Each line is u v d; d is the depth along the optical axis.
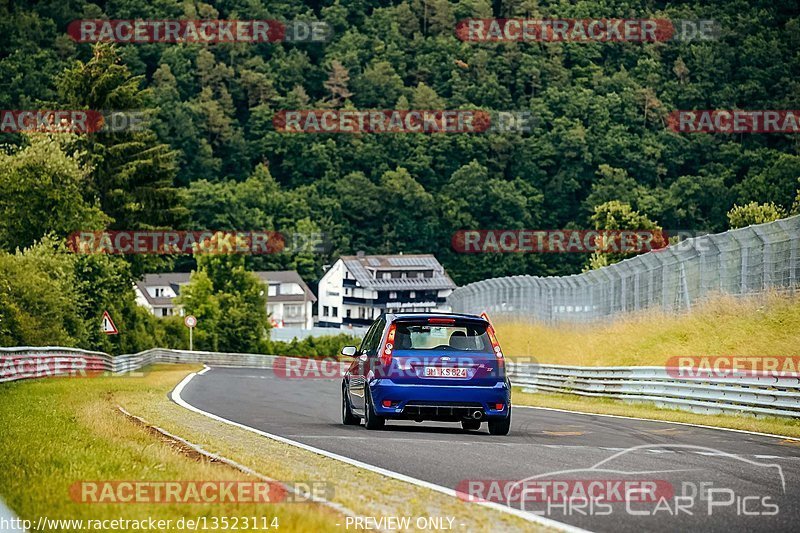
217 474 23.27
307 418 43.38
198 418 41.94
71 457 25.86
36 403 46.16
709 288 76.75
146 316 186.12
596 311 93.69
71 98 180.25
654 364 73.44
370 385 36.12
